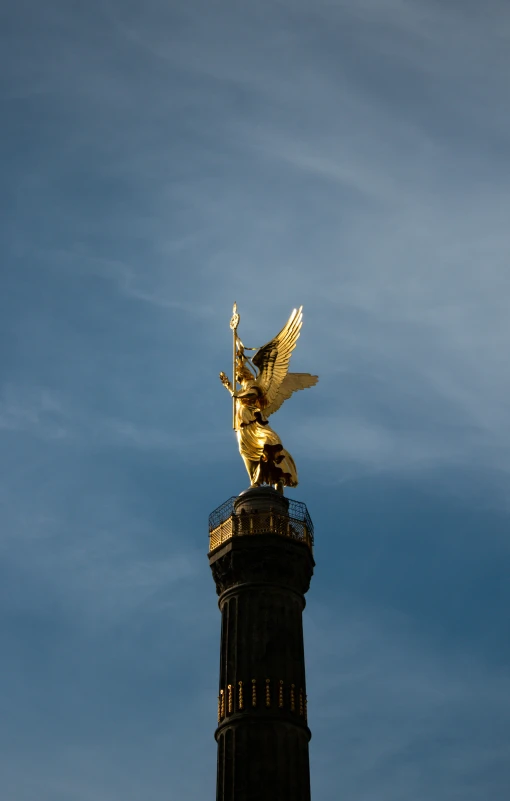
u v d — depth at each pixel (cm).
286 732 7131
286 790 6950
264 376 8756
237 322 9044
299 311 8912
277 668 7356
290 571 7738
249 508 7956
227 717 7225
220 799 7006
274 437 8300
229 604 7681
